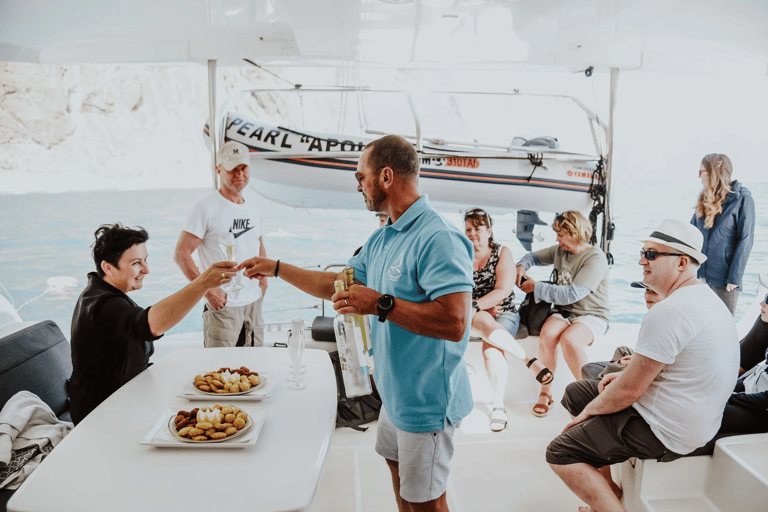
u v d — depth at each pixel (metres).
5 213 21.81
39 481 1.10
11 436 1.67
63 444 1.25
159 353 3.11
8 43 2.91
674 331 1.61
